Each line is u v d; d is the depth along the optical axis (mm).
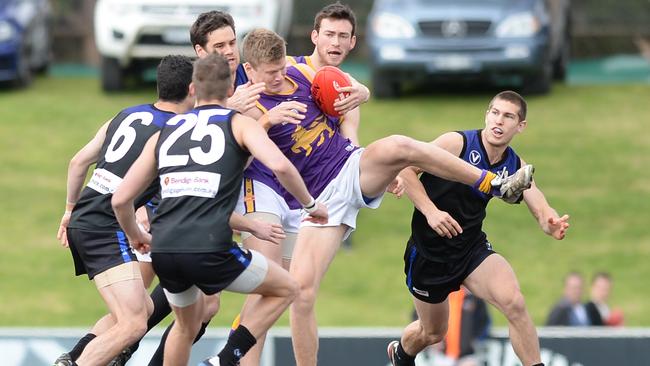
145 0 65438
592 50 87062
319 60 26531
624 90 74625
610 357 35844
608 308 47250
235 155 22547
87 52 86875
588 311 42500
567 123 66500
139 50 66250
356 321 46094
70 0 86812
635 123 67000
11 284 49250
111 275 25688
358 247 53312
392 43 66562
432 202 26281
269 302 23469
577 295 42625
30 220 55188
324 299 48250
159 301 27312
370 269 51094
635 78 81688
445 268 27031
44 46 78500
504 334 35656
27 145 63031
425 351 35688
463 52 65875
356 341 35469
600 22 87188
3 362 35281
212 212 22312
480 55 65750
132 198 22953
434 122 64000
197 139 22625
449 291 27453
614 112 69062
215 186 22344
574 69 84625
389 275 50531
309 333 25250
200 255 22172
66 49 86750
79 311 47125
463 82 71500
